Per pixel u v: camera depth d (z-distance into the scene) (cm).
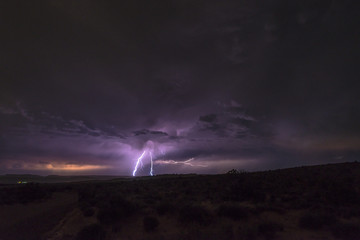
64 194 3597
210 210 1772
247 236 1281
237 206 1658
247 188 2206
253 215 1661
